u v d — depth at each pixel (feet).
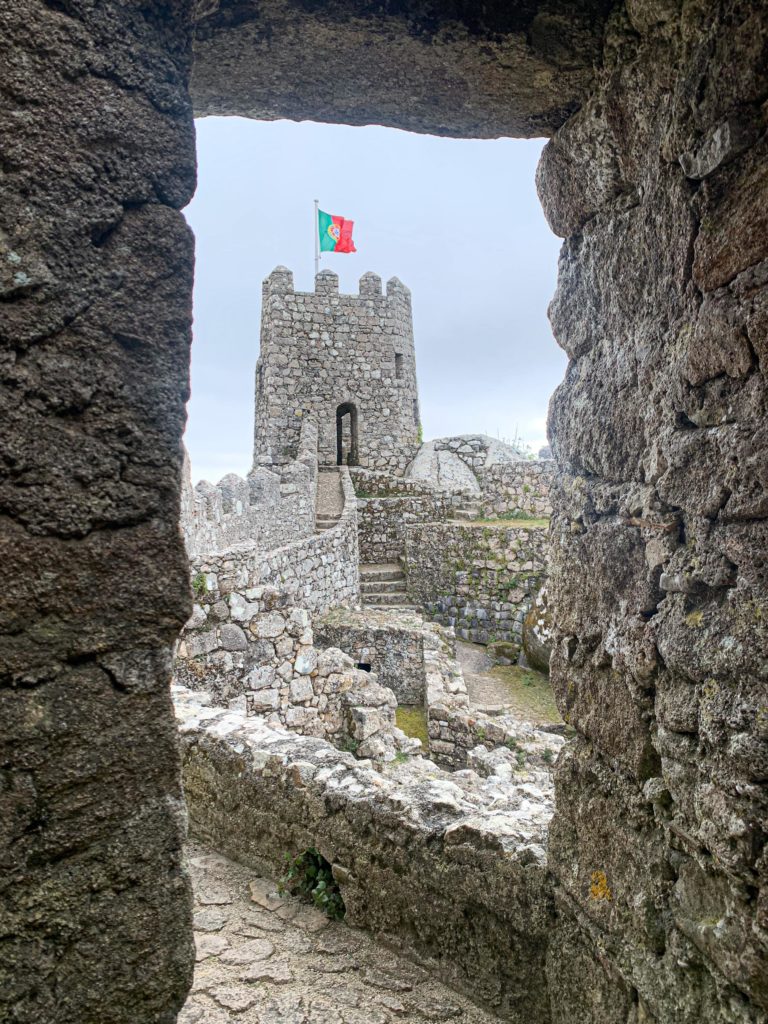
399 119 8.09
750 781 5.40
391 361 79.25
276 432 76.54
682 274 6.23
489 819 9.52
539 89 7.39
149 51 4.75
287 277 77.00
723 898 5.75
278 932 10.52
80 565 4.49
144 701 4.76
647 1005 6.59
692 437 6.15
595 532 7.84
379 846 10.21
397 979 9.50
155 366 4.78
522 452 79.36
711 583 5.94
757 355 5.37
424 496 59.98
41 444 4.34
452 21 6.50
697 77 5.73
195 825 13.20
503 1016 8.79
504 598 47.52
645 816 6.83
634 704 7.04
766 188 5.22
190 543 31.40
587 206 7.82
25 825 4.33
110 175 4.58
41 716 4.37
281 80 7.29
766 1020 5.34
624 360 7.33
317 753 12.13
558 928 8.18
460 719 24.62
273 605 20.36
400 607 48.32
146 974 4.80
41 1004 4.40
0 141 4.16
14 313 4.24
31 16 4.25
